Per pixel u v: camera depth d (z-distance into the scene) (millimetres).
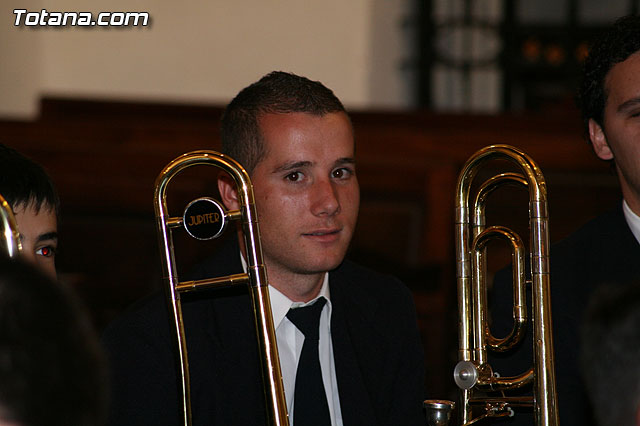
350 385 5898
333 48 23859
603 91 5758
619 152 5691
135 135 14688
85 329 2480
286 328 5824
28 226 5102
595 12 25953
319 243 5527
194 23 23297
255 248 4941
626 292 2766
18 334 2322
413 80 24406
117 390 5402
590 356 2809
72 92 22781
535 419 5016
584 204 13883
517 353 5922
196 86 23406
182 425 5066
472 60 24984
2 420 2303
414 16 24297
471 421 5262
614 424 2689
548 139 14438
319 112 5551
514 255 5262
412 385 6230
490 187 5441
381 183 13430
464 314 5391
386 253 13062
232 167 4957
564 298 5914
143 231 12938
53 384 2336
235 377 5641
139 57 23141
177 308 5062
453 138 14906
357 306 6312
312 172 5508
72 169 13312
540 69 25703
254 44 23578
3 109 20375
